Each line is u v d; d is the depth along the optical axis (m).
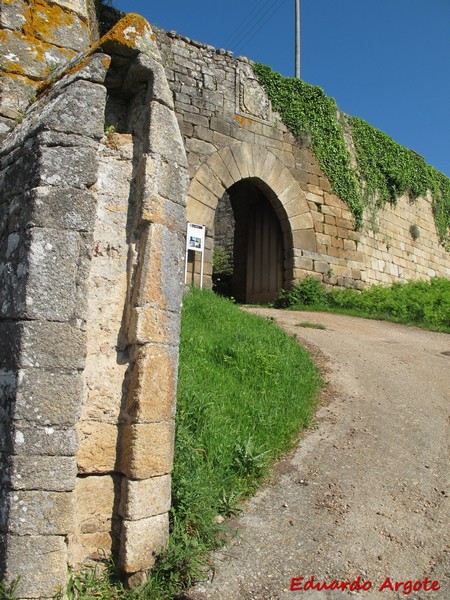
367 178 15.67
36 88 3.80
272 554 3.50
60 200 2.99
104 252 3.21
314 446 4.96
